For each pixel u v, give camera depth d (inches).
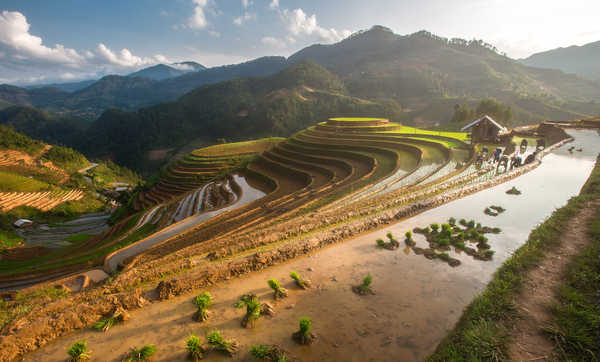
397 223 629.0
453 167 1184.2
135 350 287.1
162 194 2674.7
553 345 259.9
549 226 499.5
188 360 281.3
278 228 631.8
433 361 262.2
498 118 2955.2
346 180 1325.0
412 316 337.1
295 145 2529.5
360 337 305.6
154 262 524.4
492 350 254.4
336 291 389.4
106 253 1042.1
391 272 435.2
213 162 3144.7
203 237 861.2
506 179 879.7
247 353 286.8
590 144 1341.0
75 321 330.3
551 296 324.2
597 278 331.6
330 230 569.9
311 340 298.8
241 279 422.9
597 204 560.4
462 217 637.3
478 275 419.5
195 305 364.5
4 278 912.3
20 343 298.8
